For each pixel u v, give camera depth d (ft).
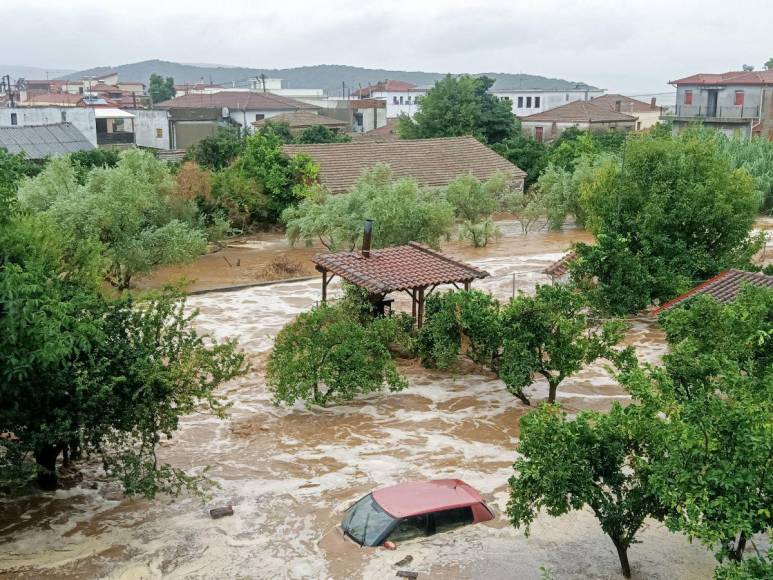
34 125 221.66
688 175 106.32
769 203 185.98
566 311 71.36
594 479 41.09
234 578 43.39
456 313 75.97
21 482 46.62
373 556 44.29
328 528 48.85
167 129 287.28
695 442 34.78
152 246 116.26
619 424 40.42
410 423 67.87
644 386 42.32
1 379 43.83
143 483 49.62
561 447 39.96
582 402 73.20
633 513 40.29
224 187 158.10
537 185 200.95
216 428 67.51
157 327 53.98
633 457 40.40
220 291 118.01
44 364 42.80
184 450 62.95
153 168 142.41
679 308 61.26
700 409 36.40
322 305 78.23
